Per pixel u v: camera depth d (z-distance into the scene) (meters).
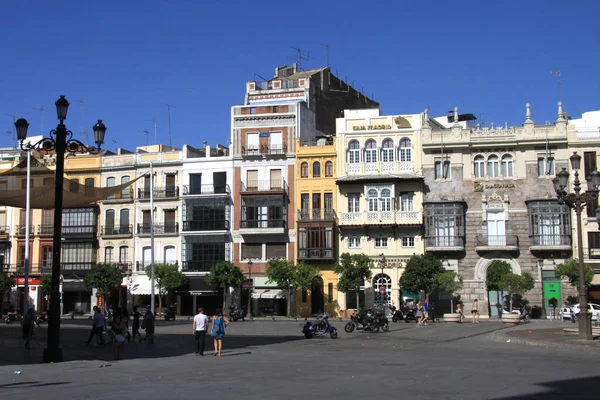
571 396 15.23
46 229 77.31
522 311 59.75
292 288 65.56
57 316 25.20
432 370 20.86
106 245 75.75
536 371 20.33
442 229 65.81
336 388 16.75
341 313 67.81
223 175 72.62
